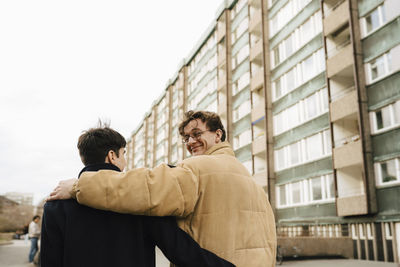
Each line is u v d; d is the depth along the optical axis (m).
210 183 1.89
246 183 2.01
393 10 18.91
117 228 1.74
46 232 1.83
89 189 1.70
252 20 33.41
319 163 23.14
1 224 71.12
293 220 24.89
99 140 2.06
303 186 24.52
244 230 1.89
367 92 19.91
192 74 50.41
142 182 1.71
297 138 25.64
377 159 18.73
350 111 20.30
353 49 20.44
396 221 17.09
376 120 19.27
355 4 21.27
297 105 26.11
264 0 31.75
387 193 17.86
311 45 25.25
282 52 28.83
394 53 18.59
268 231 2.12
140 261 1.72
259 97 32.41
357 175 21.23
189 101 50.66
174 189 1.73
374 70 19.77
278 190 27.16
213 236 1.82
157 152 64.50
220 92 39.34
